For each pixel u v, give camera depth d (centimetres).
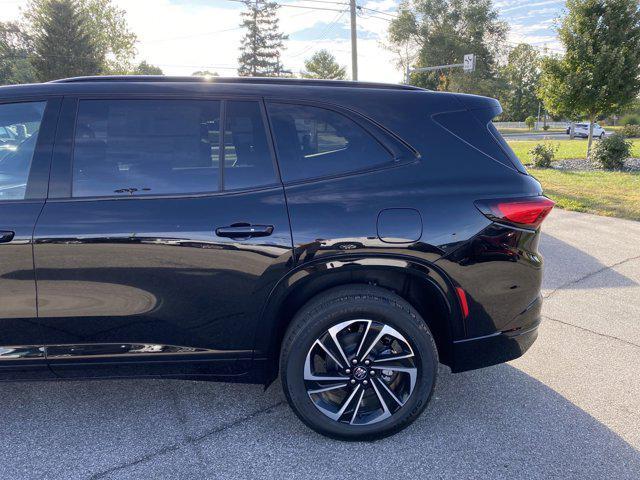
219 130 262
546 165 1554
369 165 264
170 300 250
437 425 281
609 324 425
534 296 275
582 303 475
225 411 294
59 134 259
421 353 256
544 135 4788
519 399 308
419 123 271
